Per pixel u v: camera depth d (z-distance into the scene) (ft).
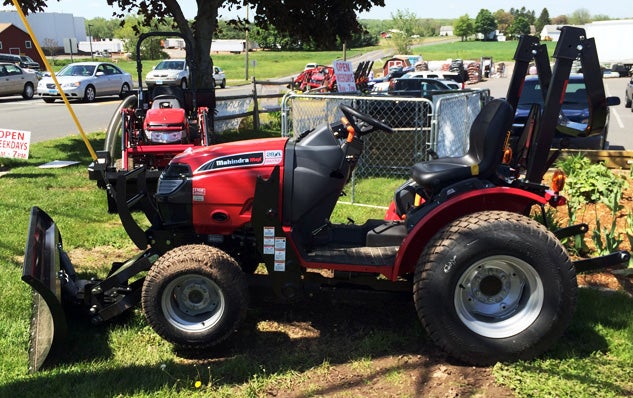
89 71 79.05
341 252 12.80
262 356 12.39
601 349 12.30
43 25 238.07
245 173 12.69
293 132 28.22
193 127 29.09
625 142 45.09
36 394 10.91
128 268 13.23
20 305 14.32
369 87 76.23
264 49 310.65
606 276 16.26
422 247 12.53
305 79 97.45
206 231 13.20
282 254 12.30
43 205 23.67
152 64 191.72
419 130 29.94
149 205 14.34
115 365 11.95
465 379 11.39
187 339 12.05
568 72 11.87
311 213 12.89
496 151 12.24
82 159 34.78
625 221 20.98
